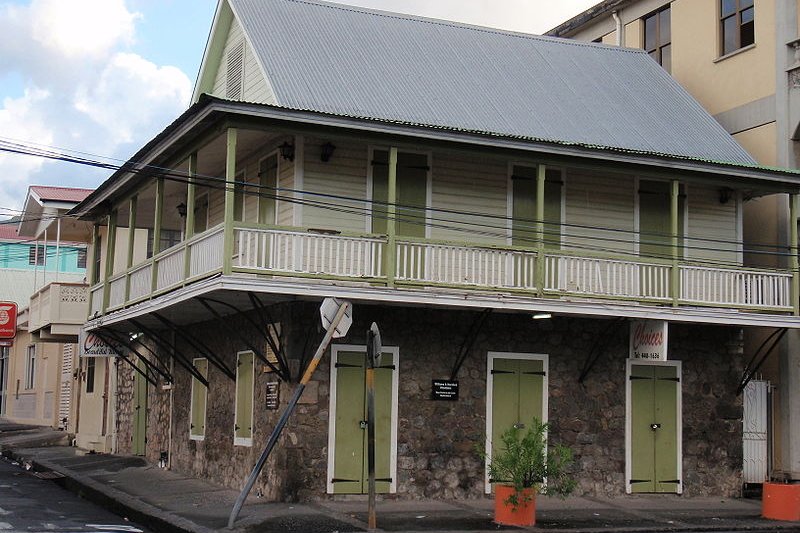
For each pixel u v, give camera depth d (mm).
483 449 16922
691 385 20109
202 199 22266
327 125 16406
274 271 16047
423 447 17828
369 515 14508
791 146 22109
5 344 35938
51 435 31656
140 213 24688
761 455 21141
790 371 21562
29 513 15820
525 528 15016
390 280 16719
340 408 17281
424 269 17078
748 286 19562
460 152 17469
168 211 24438
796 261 21219
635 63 24375
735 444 20312
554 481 18594
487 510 16703
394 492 17531
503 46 23016
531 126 19562
